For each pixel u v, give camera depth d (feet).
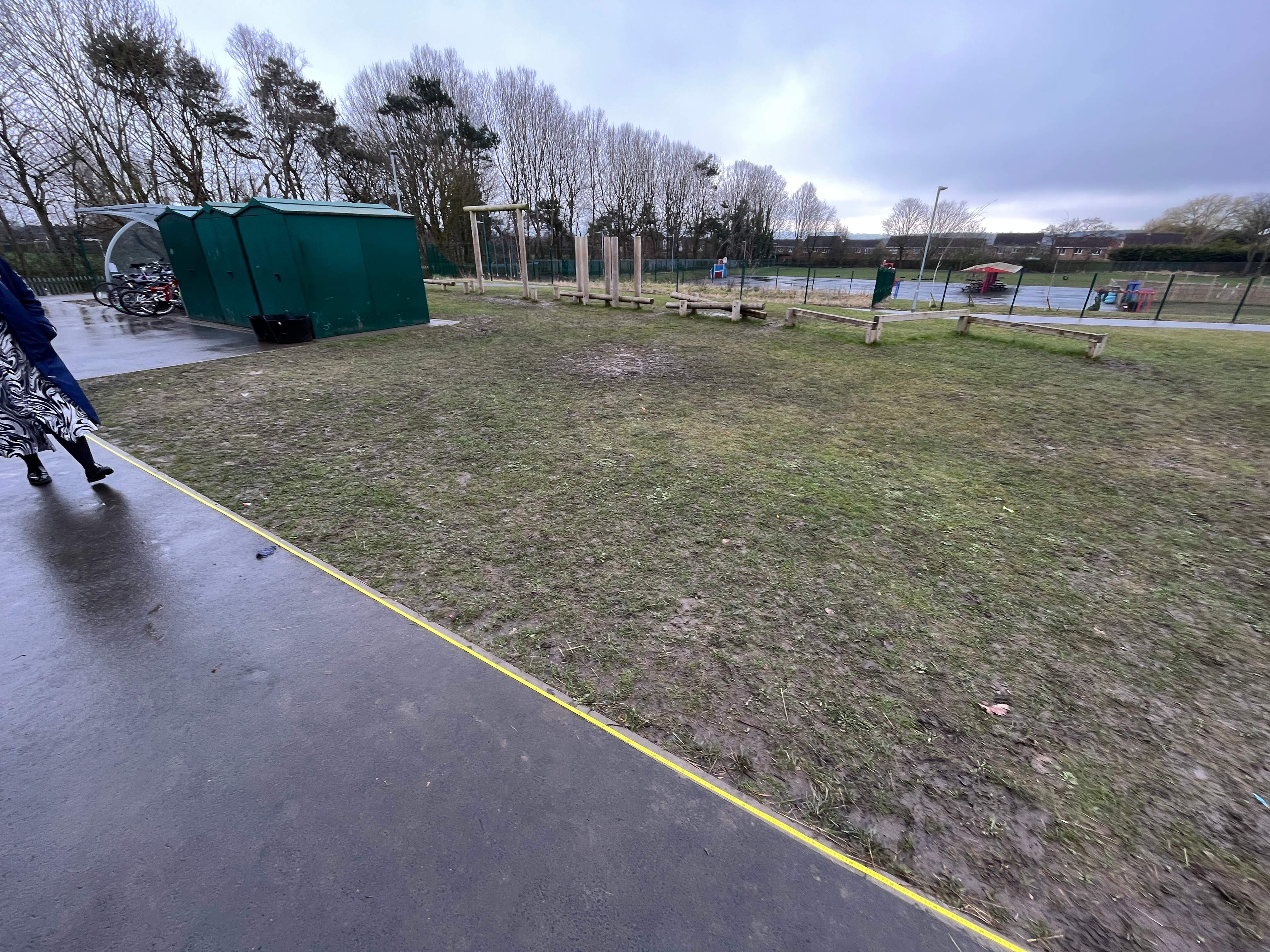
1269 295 79.25
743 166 175.83
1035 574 9.80
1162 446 16.43
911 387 22.62
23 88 65.16
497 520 11.19
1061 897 4.82
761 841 5.21
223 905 4.60
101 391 20.51
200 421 17.19
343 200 109.60
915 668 7.47
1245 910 4.76
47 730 6.26
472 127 113.91
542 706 6.70
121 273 45.32
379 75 116.37
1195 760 6.22
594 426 17.06
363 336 32.71
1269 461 15.47
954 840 5.28
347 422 17.25
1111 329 40.34
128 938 4.36
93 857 4.96
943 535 11.04
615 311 45.16
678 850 5.10
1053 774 5.99
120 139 74.74
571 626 8.11
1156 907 4.76
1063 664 7.64
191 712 6.52
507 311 44.42
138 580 9.02
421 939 4.38
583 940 4.40
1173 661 7.77
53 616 8.14
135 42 71.20
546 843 5.13
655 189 154.51
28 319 10.84
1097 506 12.53
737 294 77.61
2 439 11.01
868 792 5.72
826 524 11.32
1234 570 10.08
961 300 84.38
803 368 25.66
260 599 8.59
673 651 7.64
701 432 16.79
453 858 4.99
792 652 7.69
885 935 4.49
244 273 32.48
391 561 9.70
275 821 5.30
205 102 81.92
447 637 7.82
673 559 9.89
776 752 6.15
